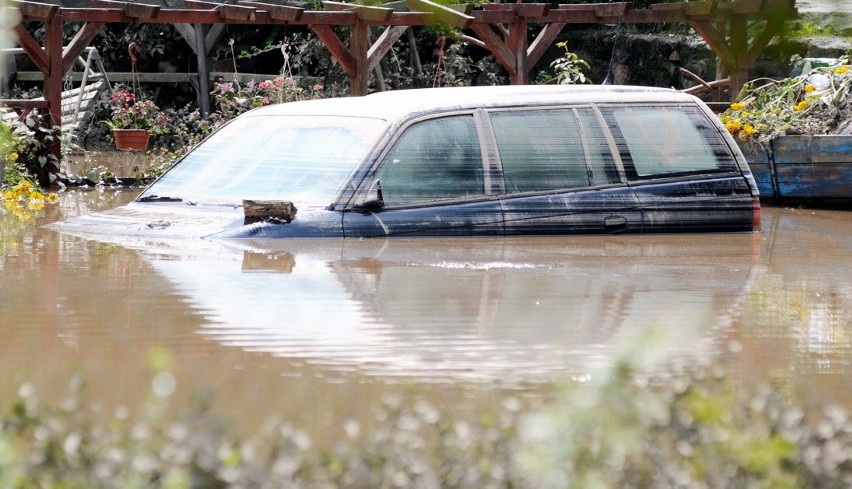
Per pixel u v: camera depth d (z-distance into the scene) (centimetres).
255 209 1647
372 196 1688
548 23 4069
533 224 1764
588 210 1806
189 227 1666
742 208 1920
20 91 5997
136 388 768
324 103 1970
